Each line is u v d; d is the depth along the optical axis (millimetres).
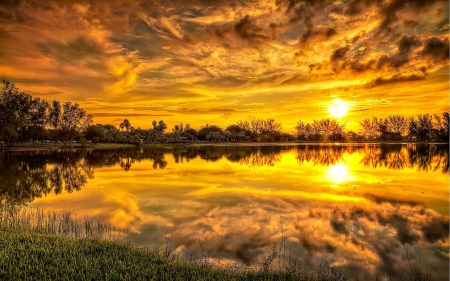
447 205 18172
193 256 10938
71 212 17141
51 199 20906
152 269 8438
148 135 130000
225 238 12812
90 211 17328
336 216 15977
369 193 21656
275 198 20156
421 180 27406
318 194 21422
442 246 12102
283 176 30266
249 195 21172
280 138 157375
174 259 10258
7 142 85625
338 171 34000
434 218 15625
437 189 23062
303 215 16172
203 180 28109
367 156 55219
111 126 160750
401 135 143250
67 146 94688
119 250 9898
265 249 11711
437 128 127875
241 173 32812
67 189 24672
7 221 14070
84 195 22125
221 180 27953
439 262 10758
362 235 13250
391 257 11156
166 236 12984
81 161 49000
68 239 11055
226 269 9422
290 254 11289
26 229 13023
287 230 13836
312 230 13852
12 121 80375
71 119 115375
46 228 13516
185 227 14188
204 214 16391
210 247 11820
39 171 36344
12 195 22422
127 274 7930
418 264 10617
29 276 7703
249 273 8961
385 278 9711
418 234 13398
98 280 7641
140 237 12844
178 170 36125
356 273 9984
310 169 36188
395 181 26906
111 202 19609
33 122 96438
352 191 22359
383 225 14570
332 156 56125
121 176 31578
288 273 9148
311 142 149500
